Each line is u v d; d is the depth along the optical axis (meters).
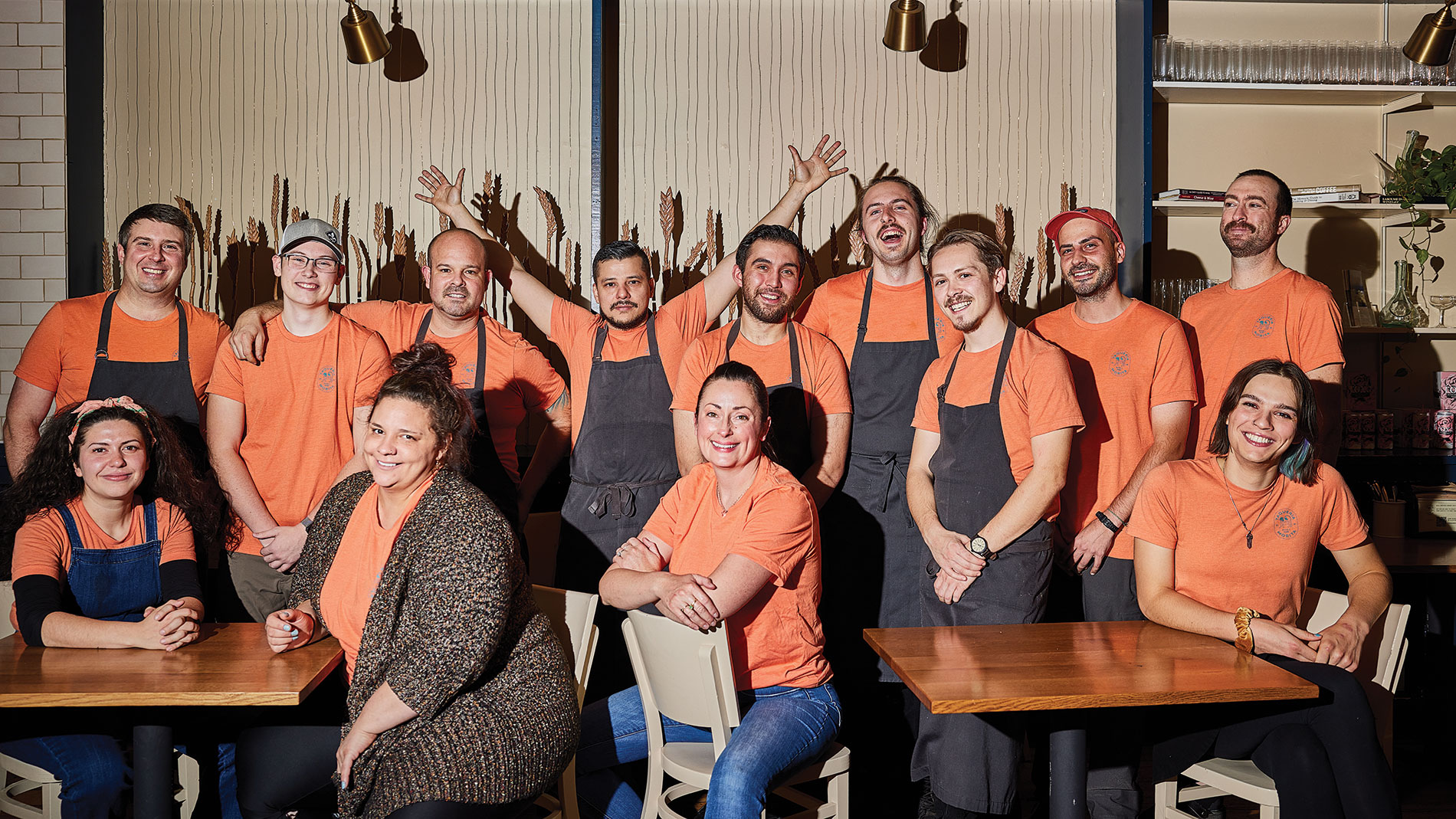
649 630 2.31
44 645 2.22
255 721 2.27
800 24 4.35
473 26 4.32
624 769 2.89
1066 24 4.36
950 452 2.79
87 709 2.39
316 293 3.05
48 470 2.42
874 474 3.21
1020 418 2.69
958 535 2.73
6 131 4.04
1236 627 2.23
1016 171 4.37
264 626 2.42
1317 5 4.41
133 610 2.47
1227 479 2.45
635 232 4.34
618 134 4.34
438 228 4.33
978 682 1.98
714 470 2.52
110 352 3.19
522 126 4.33
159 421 2.53
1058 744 2.21
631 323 3.26
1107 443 3.03
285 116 4.27
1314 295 3.13
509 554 2.05
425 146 4.32
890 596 3.21
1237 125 4.40
